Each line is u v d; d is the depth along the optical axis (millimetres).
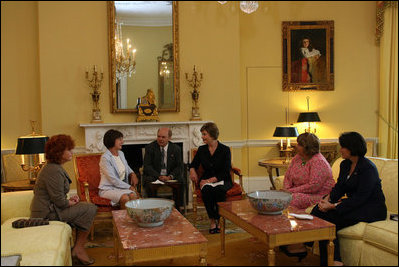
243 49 5281
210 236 3178
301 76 5293
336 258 2252
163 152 3811
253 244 2914
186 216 3889
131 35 4473
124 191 3152
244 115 5281
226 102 4887
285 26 5273
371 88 5223
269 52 5301
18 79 4238
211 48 4812
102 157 3277
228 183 3451
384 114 4906
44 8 4109
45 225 2375
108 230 3459
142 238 1955
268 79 5301
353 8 5250
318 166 2869
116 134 3336
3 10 4027
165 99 4730
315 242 2600
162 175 3766
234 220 2402
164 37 4602
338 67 5270
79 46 4316
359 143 2461
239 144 4949
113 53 4406
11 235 2160
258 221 2199
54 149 2584
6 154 4055
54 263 1767
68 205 2605
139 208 2168
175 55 4648
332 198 2619
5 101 4219
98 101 4453
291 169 3082
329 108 5273
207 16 4770
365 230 2295
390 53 4945
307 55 5281
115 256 2510
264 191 2604
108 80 4488
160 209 2121
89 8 4266
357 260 2303
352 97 5246
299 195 2834
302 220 2217
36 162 3898
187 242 1887
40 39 4148
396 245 2072
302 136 2963
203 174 3594
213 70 4828
